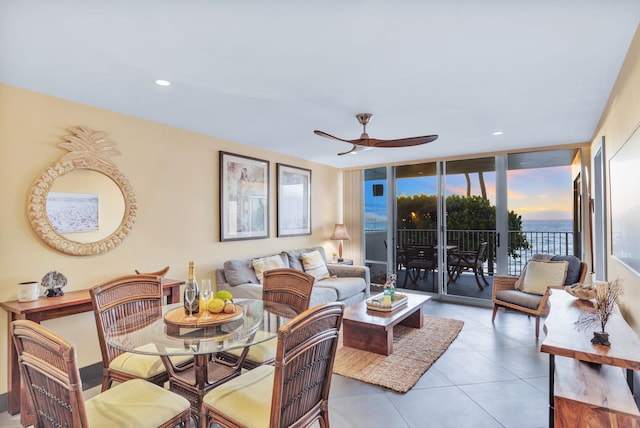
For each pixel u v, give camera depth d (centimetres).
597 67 228
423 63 221
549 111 319
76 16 167
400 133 396
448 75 240
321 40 193
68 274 283
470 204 550
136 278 243
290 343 143
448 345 358
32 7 158
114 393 173
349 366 309
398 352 339
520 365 312
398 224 615
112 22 173
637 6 162
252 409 163
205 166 401
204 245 398
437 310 498
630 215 214
